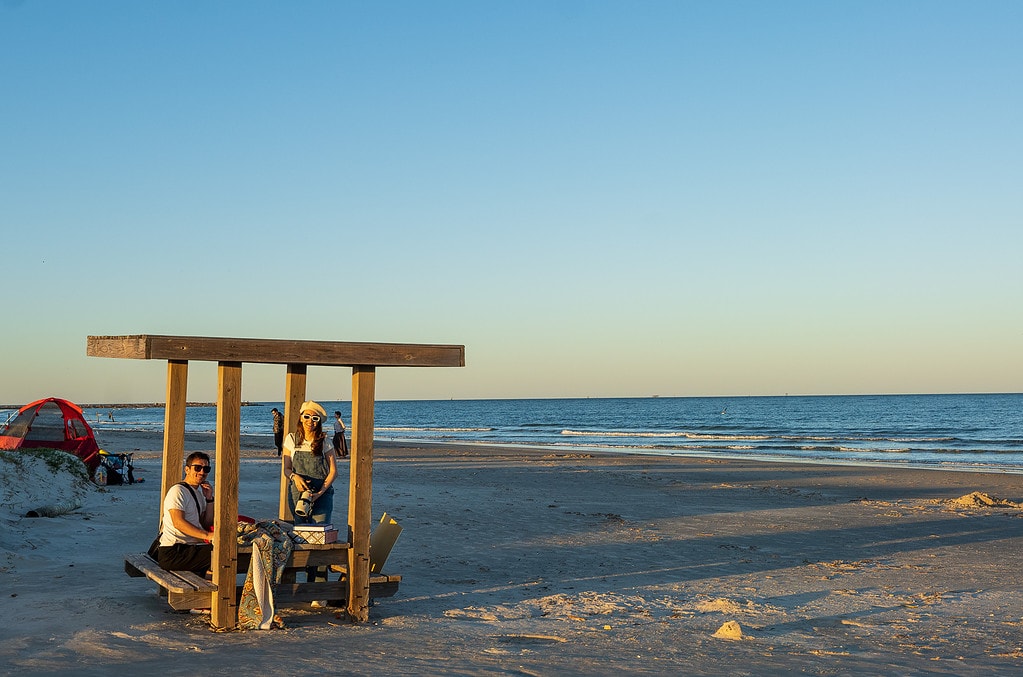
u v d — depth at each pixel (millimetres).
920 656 6543
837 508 17172
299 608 7449
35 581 8352
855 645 6871
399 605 7887
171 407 7879
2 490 12344
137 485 17922
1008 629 7535
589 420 109000
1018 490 22266
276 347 6766
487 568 9961
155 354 6355
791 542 12672
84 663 5645
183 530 7188
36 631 6418
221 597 6684
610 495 19047
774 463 31688
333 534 7262
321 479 7816
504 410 179625
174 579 6859
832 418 100438
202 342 6535
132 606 7297
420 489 19016
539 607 7980
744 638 6977
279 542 6941
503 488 20000
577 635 6918
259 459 28438
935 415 104250
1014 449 45406
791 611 8117
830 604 8500
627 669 5883
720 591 9047
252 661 5785
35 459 14047
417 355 7250
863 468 29125
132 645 6133
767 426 82625
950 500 19203
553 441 57000
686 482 23094
